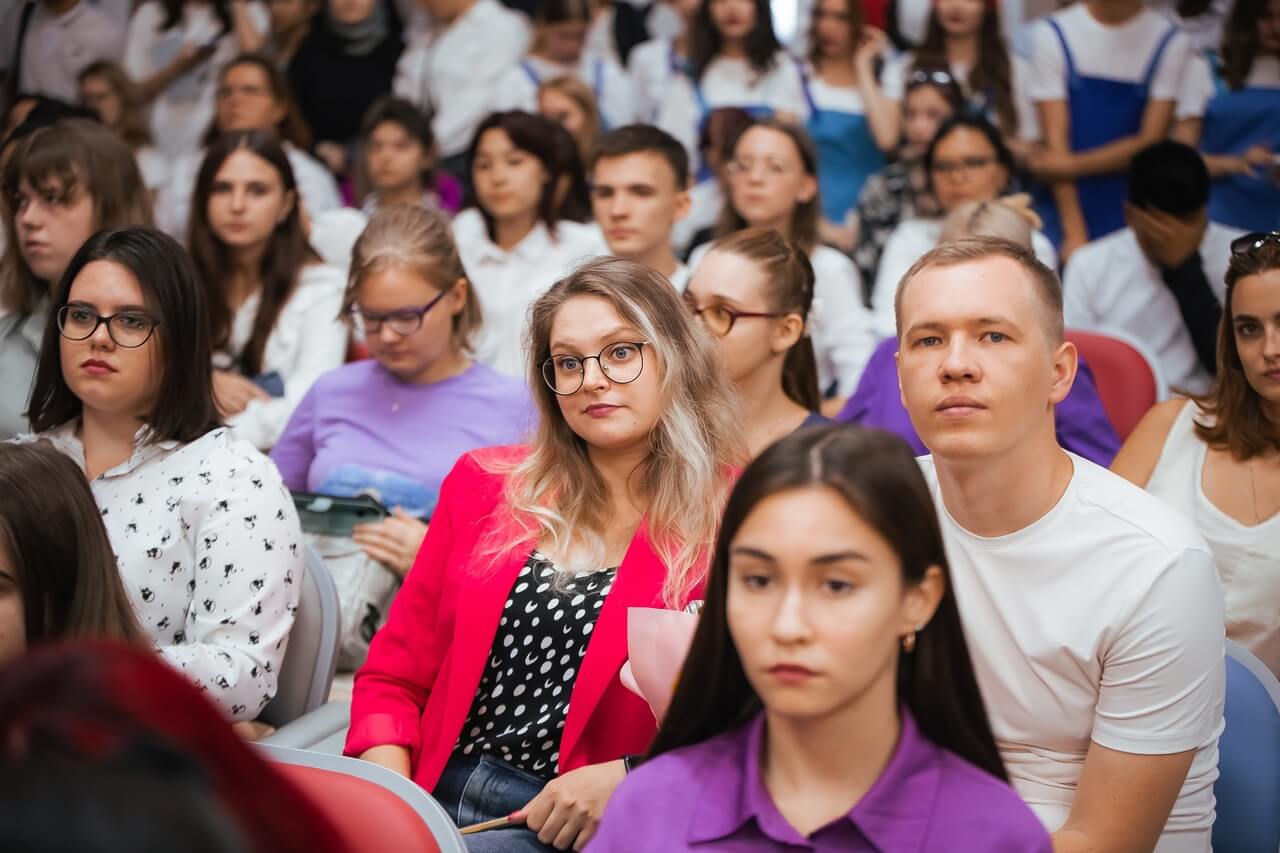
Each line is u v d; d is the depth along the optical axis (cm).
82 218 324
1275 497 245
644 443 217
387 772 163
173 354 238
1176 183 403
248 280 394
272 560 233
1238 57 509
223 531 231
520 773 206
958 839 134
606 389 211
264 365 387
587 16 592
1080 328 354
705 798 141
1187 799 191
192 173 570
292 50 615
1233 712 200
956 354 180
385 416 326
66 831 66
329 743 231
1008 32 564
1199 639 181
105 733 70
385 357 320
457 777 209
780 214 420
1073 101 522
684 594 205
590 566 213
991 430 181
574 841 191
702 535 209
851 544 127
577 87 550
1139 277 424
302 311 390
